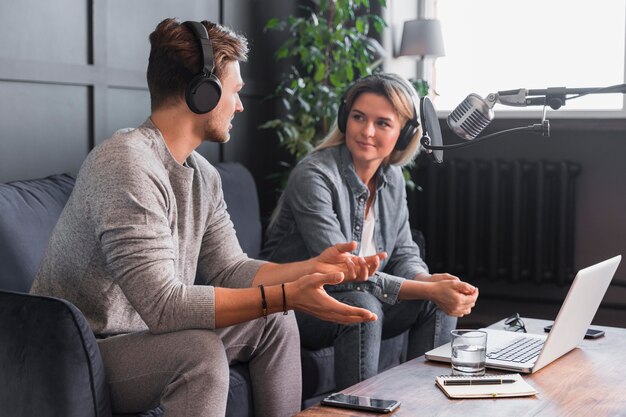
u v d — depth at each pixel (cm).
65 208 187
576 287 180
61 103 287
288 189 258
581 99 426
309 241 249
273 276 201
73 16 290
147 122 192
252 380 209
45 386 168
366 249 263
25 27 271
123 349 180
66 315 167
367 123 253
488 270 428
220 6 367
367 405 157
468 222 427
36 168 279
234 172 312
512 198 420
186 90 184
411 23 423
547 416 152
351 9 392
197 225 202
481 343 176
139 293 173
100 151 180
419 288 233
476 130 204
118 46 311
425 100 208
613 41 421
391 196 269
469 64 454
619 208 414
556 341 185
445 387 168
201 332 176
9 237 214
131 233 173
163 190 182
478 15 450
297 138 376
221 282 210
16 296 173
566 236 414
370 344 229
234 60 194
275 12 404
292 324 209
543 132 196
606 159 415
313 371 243
